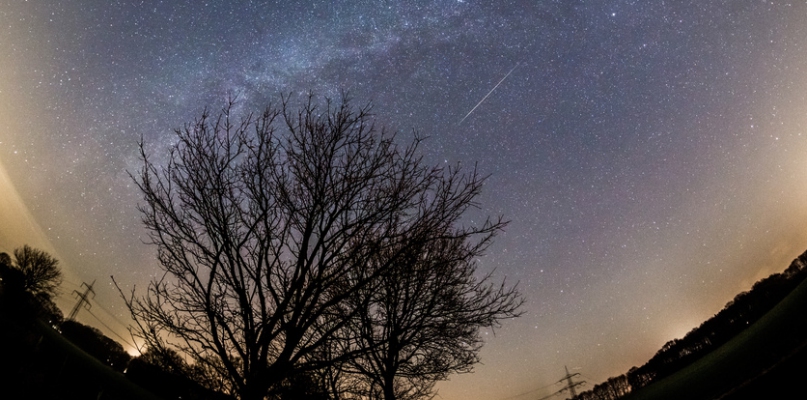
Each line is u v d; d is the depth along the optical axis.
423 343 8.48
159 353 5.57
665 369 44.31
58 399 15.39
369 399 8.75
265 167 6.27
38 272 36.28
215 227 5.86
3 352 15.56
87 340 41.28
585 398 53.03
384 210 6.20
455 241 6.87
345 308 7.36
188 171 6.04
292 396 6.93
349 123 6.57
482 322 7.91
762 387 7.41
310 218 6.08
